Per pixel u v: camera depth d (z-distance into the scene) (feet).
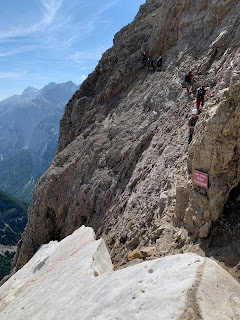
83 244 31.48
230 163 25.00
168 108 53.16
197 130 31.12
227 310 10.14
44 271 32.65
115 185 54.60
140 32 95.30
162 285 11.54
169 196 32.83
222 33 48.65
